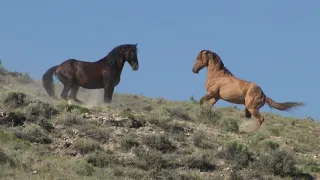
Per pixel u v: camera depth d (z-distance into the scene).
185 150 27.75
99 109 31.17
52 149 26.42
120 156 26.47
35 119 28.42
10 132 26.83
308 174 27.22
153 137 27.77
